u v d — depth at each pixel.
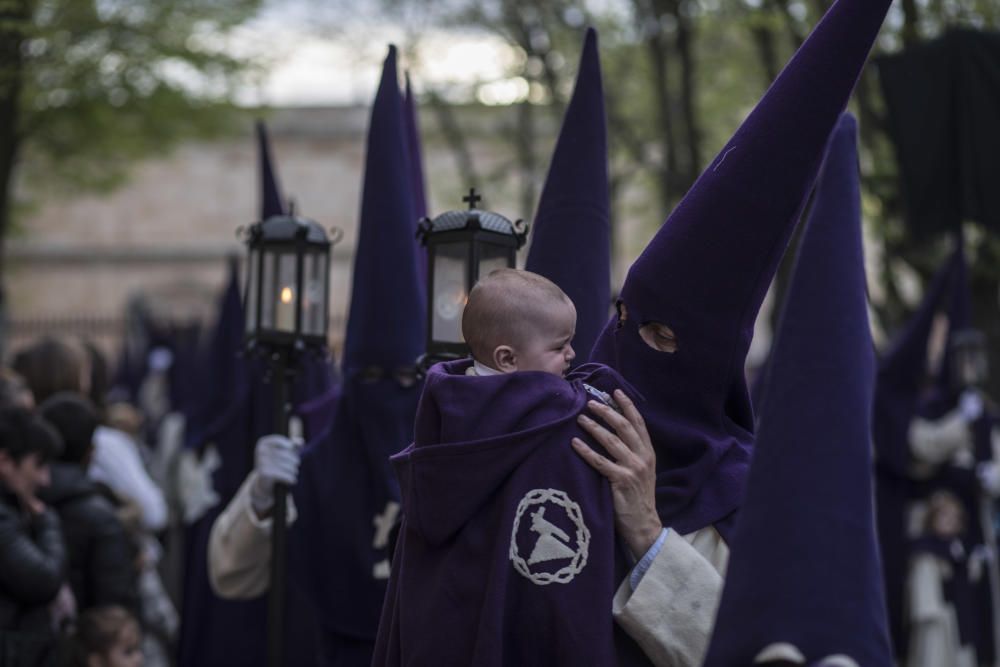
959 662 8.75
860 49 2.51
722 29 12.54
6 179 14.41
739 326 2.62
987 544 9.08
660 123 12.89
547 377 2.50
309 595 4.35
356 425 4.34
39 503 4.71
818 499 2.00
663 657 2.47
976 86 7.70
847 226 2.09
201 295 30.19
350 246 29.62
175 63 15.32
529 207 15.55
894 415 8.77
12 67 13.85
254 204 30.34
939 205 7.82
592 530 2.43
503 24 15.13
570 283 3.40
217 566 4.57
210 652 5.92
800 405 2.04
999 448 9.48
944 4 9.76
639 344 2.68
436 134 18.70
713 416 2.68
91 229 30.14
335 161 29.72
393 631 2.55
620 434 2.51
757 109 2.59
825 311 2.06
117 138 16.66
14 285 29.94
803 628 1.96
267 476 4.34
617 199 15.12
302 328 4.53
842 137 2.12
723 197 2.58
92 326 27.69
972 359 9.07
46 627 4.61
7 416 4.63
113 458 6.96
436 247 3.87
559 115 14.56
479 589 2.42
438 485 2.44
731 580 2.03
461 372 2.64
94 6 14.58
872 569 2.00
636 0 11.91
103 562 5.06
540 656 2.41
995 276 10.77
